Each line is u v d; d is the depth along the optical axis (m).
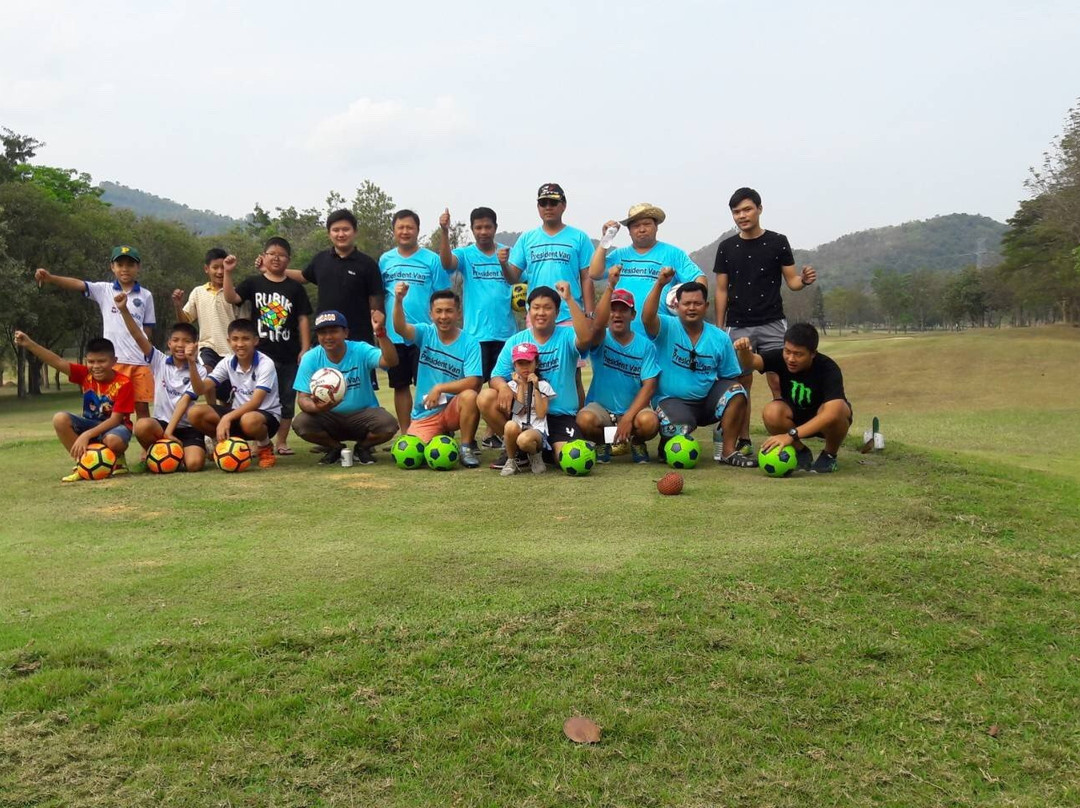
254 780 2.48
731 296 8.03
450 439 7.08
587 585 3.80
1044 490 6.20
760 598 3.71
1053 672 3.26
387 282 8.49
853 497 5.71
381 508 5.53
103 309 8.30
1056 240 43.78
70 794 2.40
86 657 3.10
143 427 7.30
